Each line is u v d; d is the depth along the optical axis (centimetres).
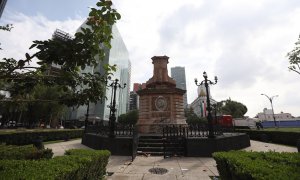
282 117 9369
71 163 459
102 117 8788
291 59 2138
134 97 13138
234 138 1458
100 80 479
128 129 1485
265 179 310
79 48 320
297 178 303
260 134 2220
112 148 1296
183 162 1041
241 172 392
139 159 1125
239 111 7238
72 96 465
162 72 2420
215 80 1453
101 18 357
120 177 746
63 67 372
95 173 605
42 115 4634
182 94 2245
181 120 2088
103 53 386
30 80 399
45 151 698
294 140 1648
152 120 2061
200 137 1341
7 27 627
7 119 5072
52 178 329
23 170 371
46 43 288
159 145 1367
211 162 1041
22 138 1683
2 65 370
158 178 734
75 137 2608
